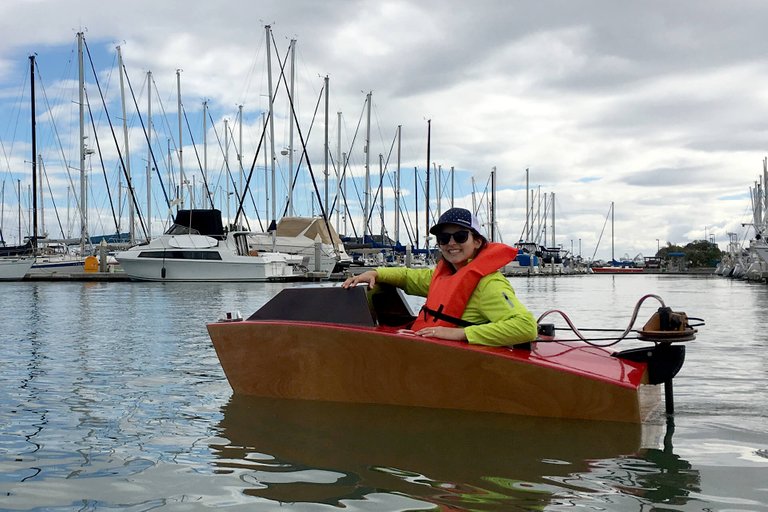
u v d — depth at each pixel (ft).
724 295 77.97
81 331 30.45
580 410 12.26
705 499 8.63
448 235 13.21
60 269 107.24
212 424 12.50
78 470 9.98
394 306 15.44
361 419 12.51
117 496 8.87
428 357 12.75
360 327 13.46
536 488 9.01
